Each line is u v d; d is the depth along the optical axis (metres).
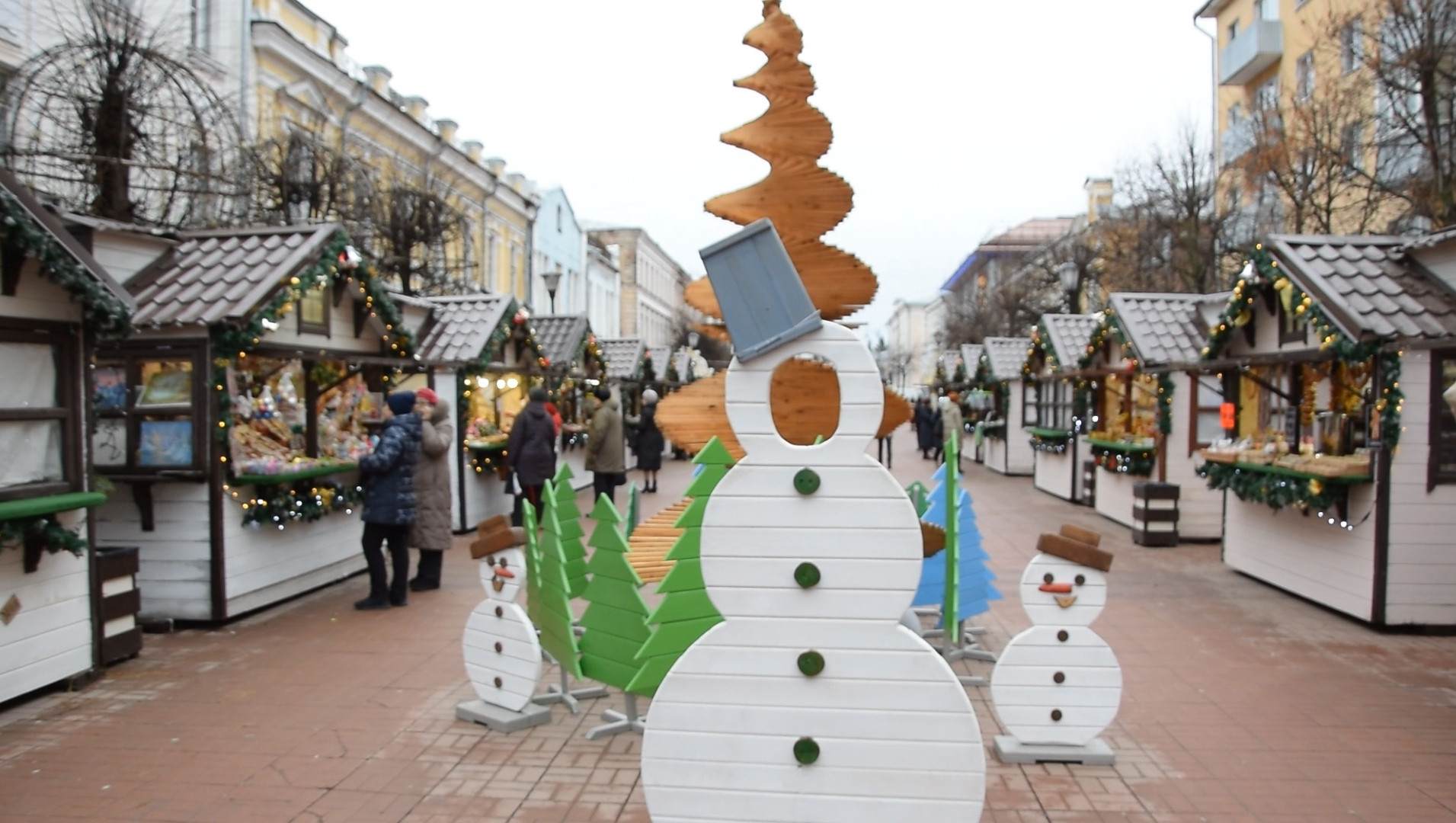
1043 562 4.76
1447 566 7.20
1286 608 8.16
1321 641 7.06
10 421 5.55
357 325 10.10
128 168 9.18
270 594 8.15
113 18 9.79
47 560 5.78
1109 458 13.23
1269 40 25.06
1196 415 11.78
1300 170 17.19
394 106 21.02
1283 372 9.45
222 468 7.46
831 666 3.13
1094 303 33.66
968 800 3.09
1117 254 26.03
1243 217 21.19
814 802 3.15
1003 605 8.33
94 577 6.13
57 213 7.16
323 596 8.66
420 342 12.81
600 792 4.40
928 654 3.09
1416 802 4.28
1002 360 22.61
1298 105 17.61
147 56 9.06
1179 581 9.34
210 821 4.11
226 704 5.64
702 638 3.18
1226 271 20.45
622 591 5.12
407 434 8.02
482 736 5.11
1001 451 22.41
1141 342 12.30
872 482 3.10
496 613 5.34
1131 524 12.92
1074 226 42.12
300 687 5.96
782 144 3.89
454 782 4.52
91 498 5.84
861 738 3.12
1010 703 4.75
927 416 26.61
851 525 3.11
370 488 8.00
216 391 7.43
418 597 8.57
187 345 7.37
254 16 16.27
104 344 7.41
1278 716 5.43
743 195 3.91
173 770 4.66
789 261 3.11
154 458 7.46
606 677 5.20
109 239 7.59
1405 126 14.11
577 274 41.28
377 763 4.75
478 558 5.39
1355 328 7.15
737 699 3.17
